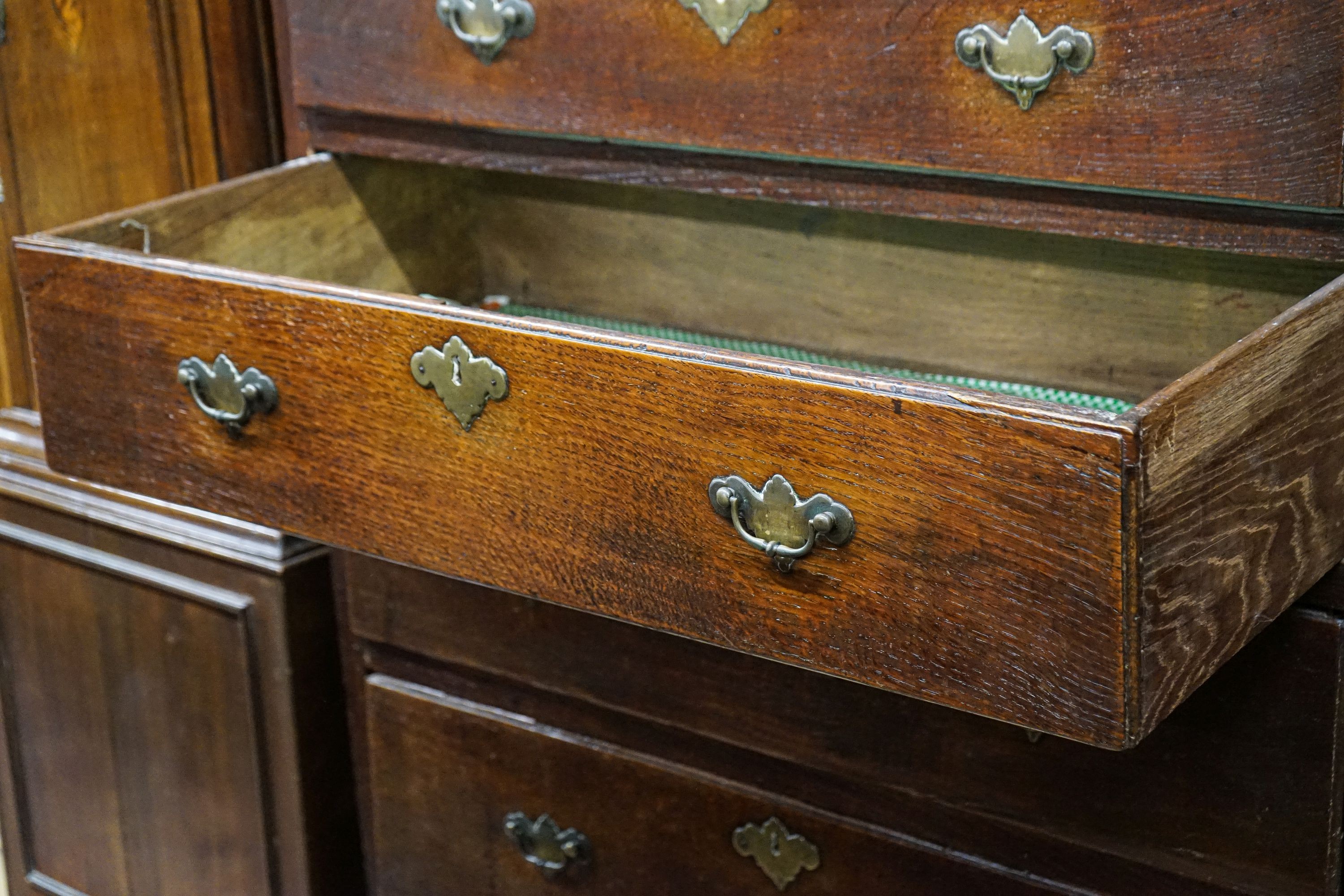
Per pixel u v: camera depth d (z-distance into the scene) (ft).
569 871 4.13
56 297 3.47
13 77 4.85
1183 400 2.23
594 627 3.83
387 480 3.08
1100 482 2.20
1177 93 2.93
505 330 2.79
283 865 4.72
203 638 4.64
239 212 4.00
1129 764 3.16
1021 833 3.38
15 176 4.95
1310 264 3.42
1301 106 2.80
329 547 4.51
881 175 3.40
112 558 4.81
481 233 4.72
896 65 3.24
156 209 3.76
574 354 2.71
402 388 2.97
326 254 4.25
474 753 4.20
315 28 4.05
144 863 5.13
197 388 3.29
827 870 3.67
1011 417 2.27
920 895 3.54
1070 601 2.29
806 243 4.15
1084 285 3.76
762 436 2.54
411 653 4.27
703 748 3.80
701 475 2.64
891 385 2.39
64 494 4.88
